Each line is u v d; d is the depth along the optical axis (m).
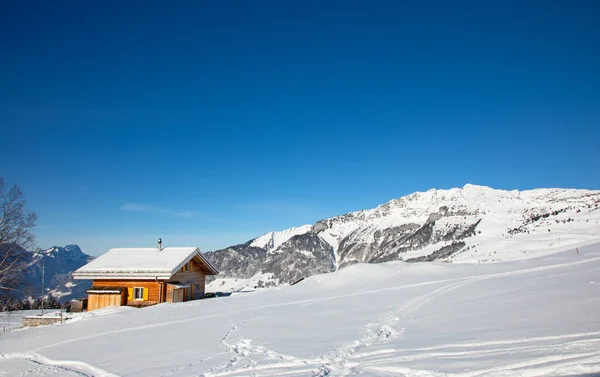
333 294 30.30
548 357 9.41
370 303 24.33
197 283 44.00
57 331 24.91
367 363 11.79
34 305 60.06
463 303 19.88
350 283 34.72
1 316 37.69
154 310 29.88
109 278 37.62
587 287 18.33
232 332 19.52
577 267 28.25
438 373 9.73
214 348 16.27
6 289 32.78
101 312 32.19
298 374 11.49
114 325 24.80
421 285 29.22
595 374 8.04
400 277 34.12
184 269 41.22
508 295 19.81
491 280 27.19
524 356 9.88
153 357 15.52
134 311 30.06
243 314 25.16
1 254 32.56
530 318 14.12
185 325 22.78
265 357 14.01
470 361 10.22
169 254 41.44
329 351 13.97
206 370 12.91
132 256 41.16
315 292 32.59
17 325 32.19
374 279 34.91
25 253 34.50
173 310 29.30
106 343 19.45
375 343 14.55
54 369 15.65
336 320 20.30
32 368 16.17
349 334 16.70
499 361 9.79
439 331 14.68
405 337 14.55
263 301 30.47
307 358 13.33
